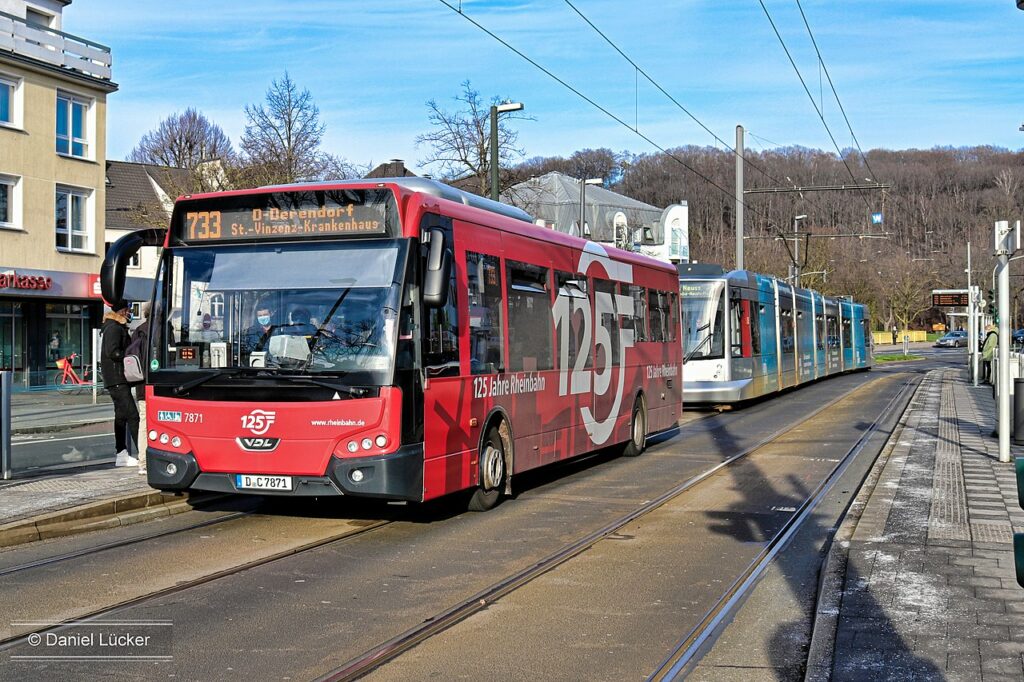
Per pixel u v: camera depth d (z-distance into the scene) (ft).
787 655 20.53
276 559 28.94
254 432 31.19
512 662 19.92
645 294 55.67
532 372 40.24
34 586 25.49
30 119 119.03
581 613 23.54
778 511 37.14
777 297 98.12
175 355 32.32
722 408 86.43
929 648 19.51
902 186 299.99
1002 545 28.55
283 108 128.67
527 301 40.01
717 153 177.27
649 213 197.88
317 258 31.65
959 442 55.42
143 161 240.94
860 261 272.31
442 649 20.74
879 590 23.76
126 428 44.83
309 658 19.90
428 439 31.89
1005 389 46.42
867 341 164.14
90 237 127.03
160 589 25.22
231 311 31.89
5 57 115.03
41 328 121.39
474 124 117.60
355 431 30.40
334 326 30.99
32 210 119.34
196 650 20.38
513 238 39.11
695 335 81.15
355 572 27.35
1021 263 222.07
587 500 39.68
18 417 40.57
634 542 31.73
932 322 405.59
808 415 78.28
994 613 21.84
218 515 35.91
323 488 30.71
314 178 126.62
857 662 18.75
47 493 36.52
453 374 33.68
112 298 31.71
